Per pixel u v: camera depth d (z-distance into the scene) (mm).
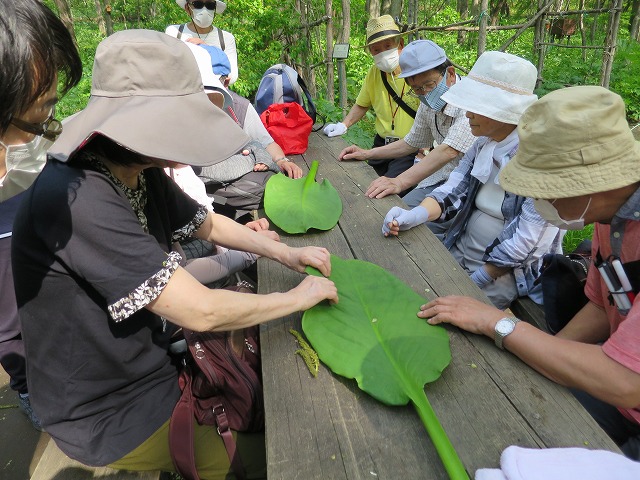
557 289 1862
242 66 7277
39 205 1116
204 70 2396
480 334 1460
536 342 1305
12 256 1193
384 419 1211
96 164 1187
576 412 1196
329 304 1575
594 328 1663
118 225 1146
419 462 1095
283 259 1754
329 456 1119
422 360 1338
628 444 1518
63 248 1123
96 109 1127
